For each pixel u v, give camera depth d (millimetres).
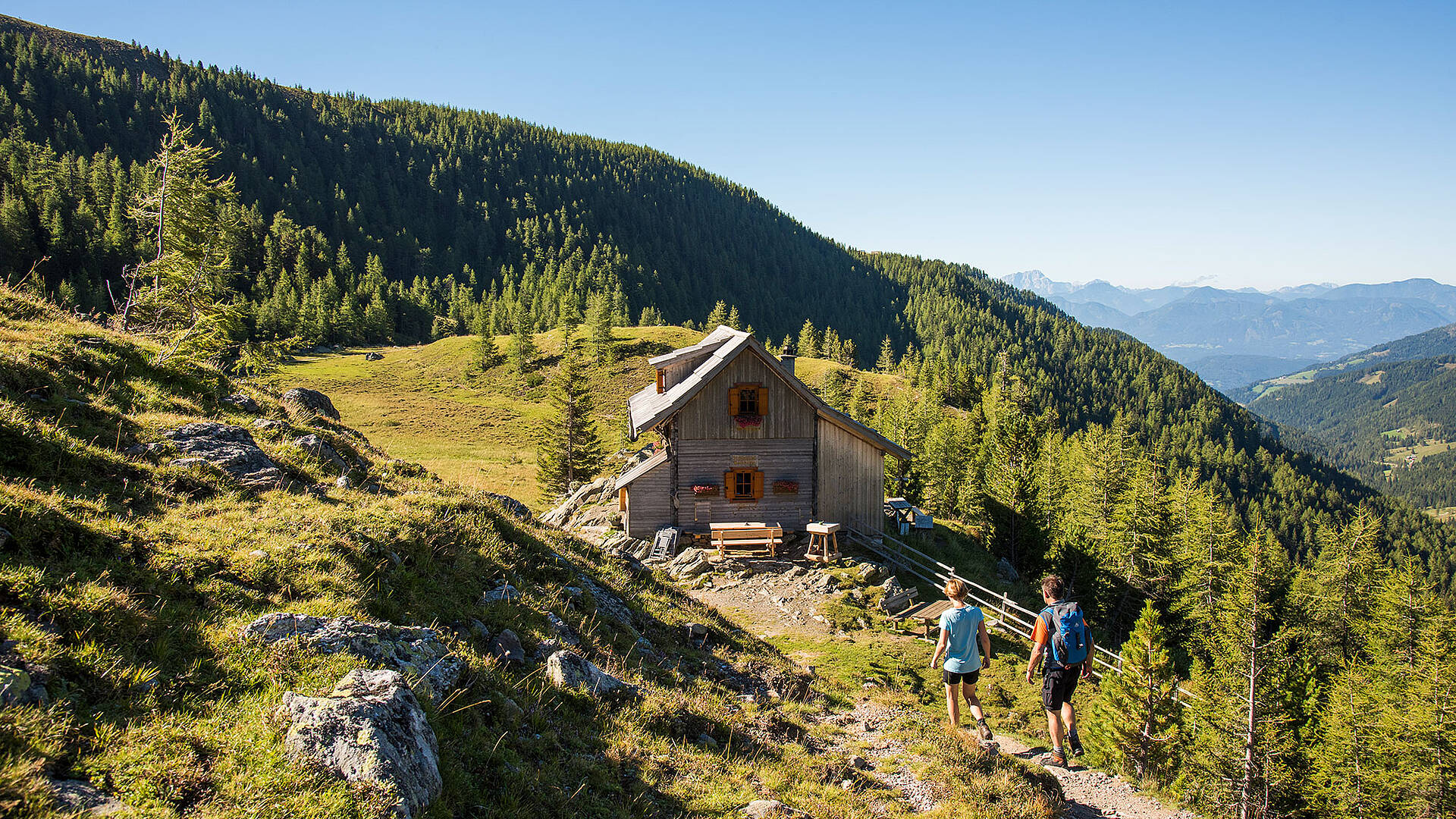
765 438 28984
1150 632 19922
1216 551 46750
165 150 22594
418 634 7574
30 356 10859
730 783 7516
